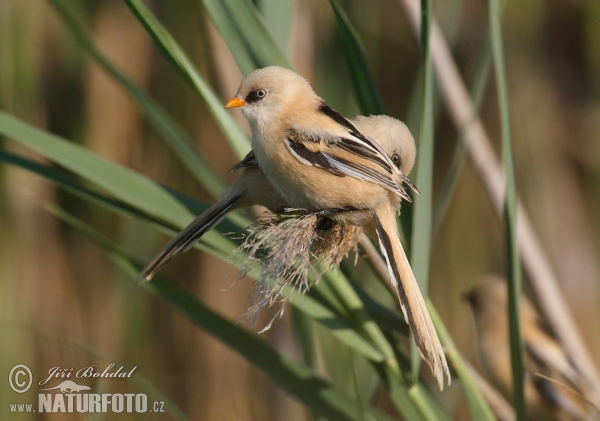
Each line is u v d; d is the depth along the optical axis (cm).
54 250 1146
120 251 777
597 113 1370
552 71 1384
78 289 1145
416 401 718
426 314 634
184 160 811
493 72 1381
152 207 726
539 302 1012
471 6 1350
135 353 1137
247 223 760
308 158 683
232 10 731
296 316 827
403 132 779
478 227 1371
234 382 1153
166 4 1158
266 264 614
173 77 1193
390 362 723
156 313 1176
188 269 1225
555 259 1395
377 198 688
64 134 1149
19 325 889
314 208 710
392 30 1372
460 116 938
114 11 1153
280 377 774
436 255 1373
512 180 641
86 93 1152
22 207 1125
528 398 1054
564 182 1405
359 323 721
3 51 1098
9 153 718
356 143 690
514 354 664
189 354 1170
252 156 736
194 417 1130
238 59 738
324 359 911
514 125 1384
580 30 1362
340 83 1061
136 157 1177
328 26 1088
